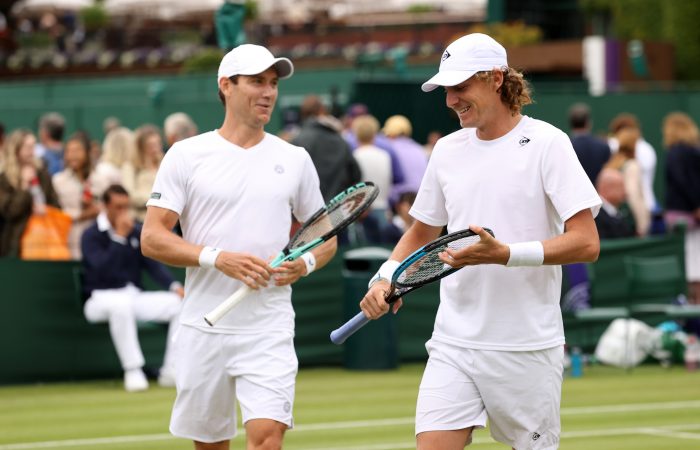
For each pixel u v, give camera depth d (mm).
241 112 8578
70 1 51188
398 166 22031
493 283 7570
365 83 28969
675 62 42812
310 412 14727
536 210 7566
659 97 35094
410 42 43406
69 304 17078
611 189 19422
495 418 7715
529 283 7586
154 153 18219
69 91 39062
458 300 7695
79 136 18734
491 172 7598
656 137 35000
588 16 47094
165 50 47531
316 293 18312
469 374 7629
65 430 13656
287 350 8562
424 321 18922
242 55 8516
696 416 14547
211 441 8789
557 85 37219
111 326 16453
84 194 18000
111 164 18312
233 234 8562
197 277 8586
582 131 20922
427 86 7645
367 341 18125
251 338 8477
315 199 8898
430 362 7836
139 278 16766
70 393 16266
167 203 8586
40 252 17359
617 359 18688
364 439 13023
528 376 7605
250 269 8258
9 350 16766
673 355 18922
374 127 20891
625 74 39500
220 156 8586
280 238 8656
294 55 43125
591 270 19047
